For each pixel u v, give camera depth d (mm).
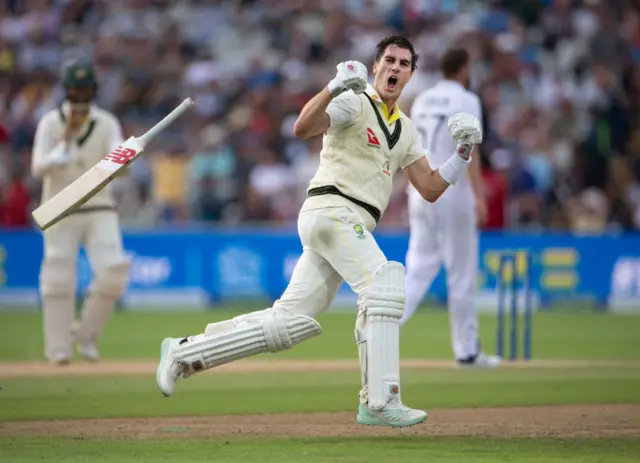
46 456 21000
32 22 80750
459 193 36969
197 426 25297
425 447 22156
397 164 24078
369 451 21594
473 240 37562
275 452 21469
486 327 55531
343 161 23328
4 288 65000
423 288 37688
